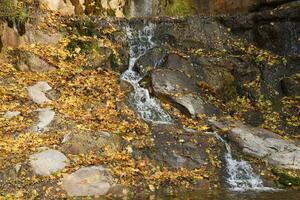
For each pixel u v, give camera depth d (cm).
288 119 1062
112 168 793
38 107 955
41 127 879
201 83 1128
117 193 738
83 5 1390
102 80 1091
